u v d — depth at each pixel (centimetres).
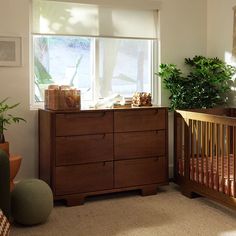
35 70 382
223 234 274
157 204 346
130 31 409
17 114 367
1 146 321
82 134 344
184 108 410
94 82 403
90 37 393
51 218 311
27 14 362
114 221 303
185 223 297
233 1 404
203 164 343
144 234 276
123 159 362
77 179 345
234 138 300
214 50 437
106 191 356
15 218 290
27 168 374
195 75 423
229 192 308
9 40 358
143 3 409
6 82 361
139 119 367
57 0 371
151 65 429
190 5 434
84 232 281
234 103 411
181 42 433
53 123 333
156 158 377
